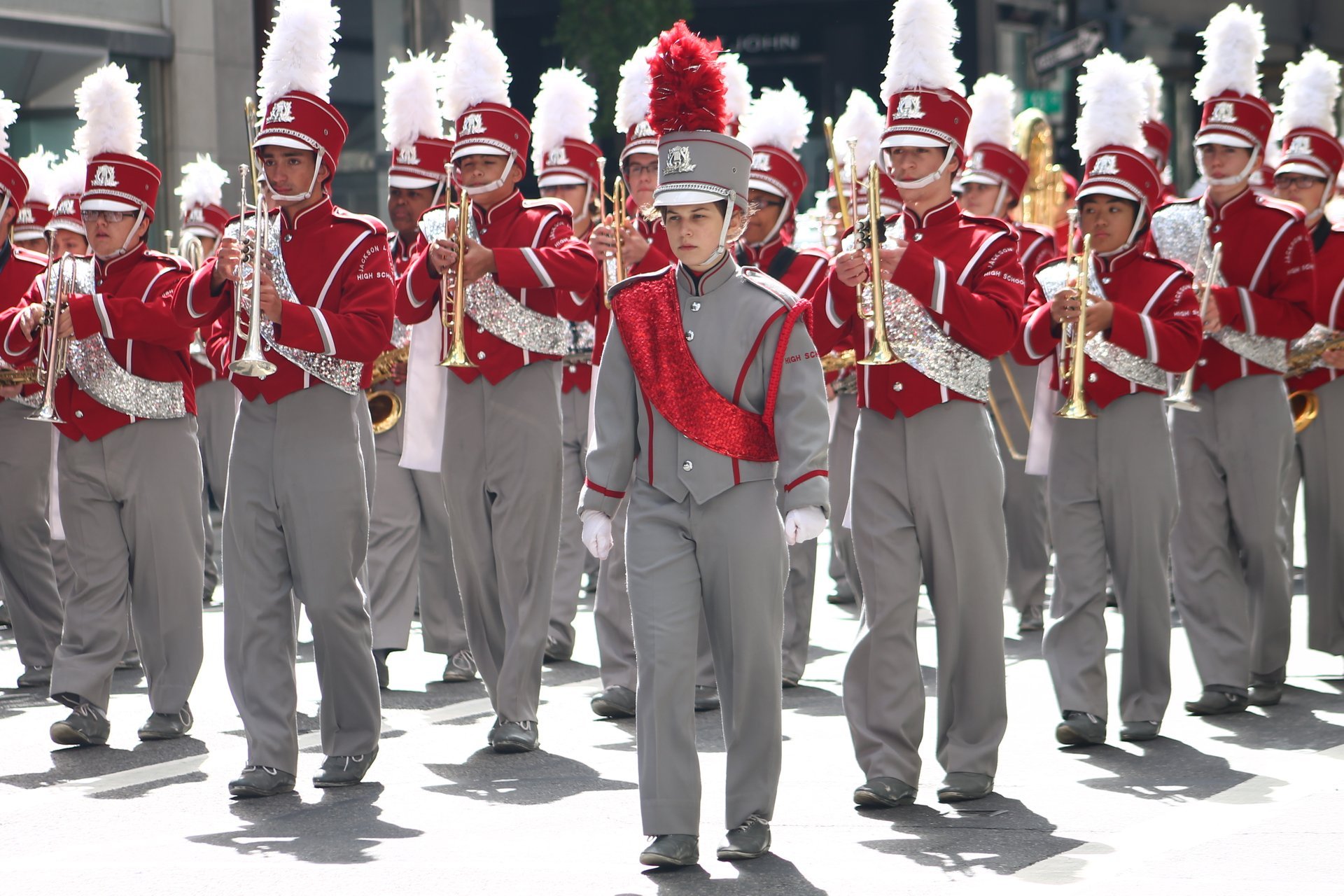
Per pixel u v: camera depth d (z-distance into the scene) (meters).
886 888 10.33
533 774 13.58
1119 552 14.30
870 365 12.34
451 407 14.66
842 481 18.44
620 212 15.29
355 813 12.42
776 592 11.06
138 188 15.02
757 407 11.03
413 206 17.69
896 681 12.36
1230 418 15.37
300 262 13.16
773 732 11.13
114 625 14.97
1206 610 15.39
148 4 33.88
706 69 10.96
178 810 12.65
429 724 15.53
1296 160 16.64
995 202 19.94
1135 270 14.47
